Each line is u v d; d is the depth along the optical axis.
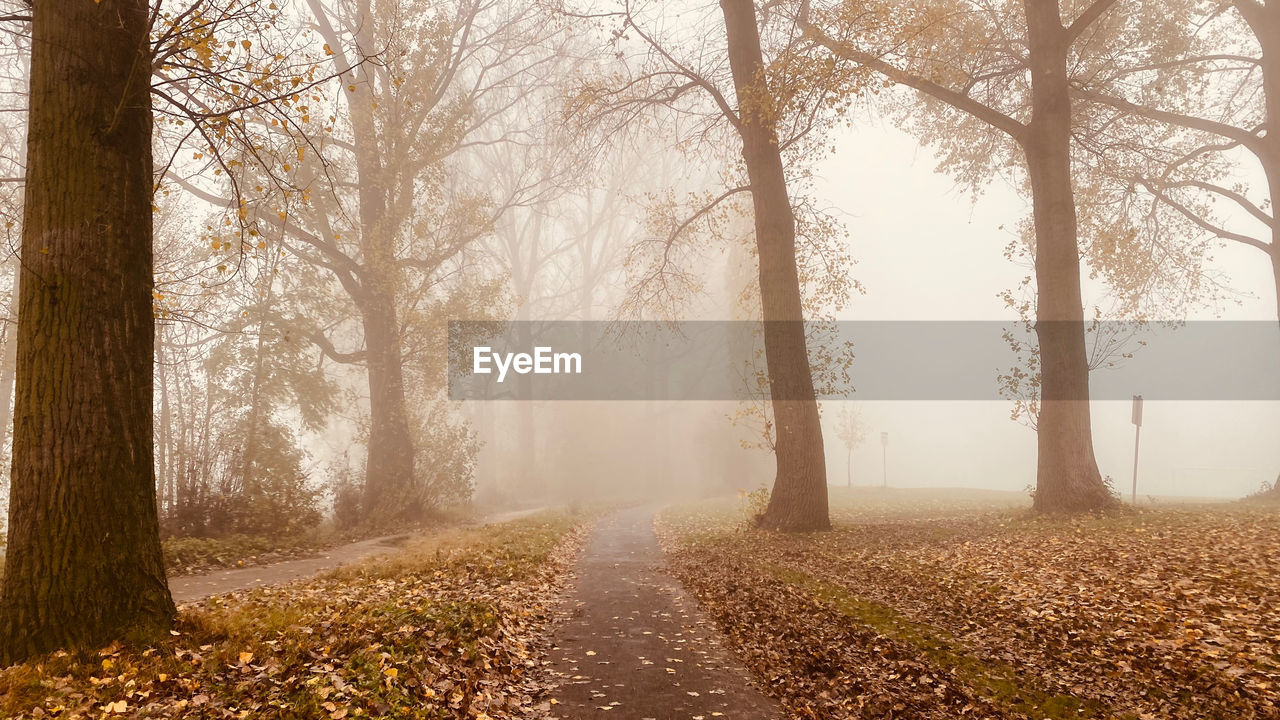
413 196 23.53
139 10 7.01
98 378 6.28
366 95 22.80
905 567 10.84
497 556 13.05
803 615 8.09
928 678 5.85
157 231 19.41
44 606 5.87
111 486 6.26
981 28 19.84
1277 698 5.00
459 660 6.00
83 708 4.64
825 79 14.13
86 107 6.43
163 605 6.55
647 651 7.02
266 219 19.94
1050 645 6.61
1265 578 8.04
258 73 8.16
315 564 13.37
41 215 6.27
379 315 23.48
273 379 20.33
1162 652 6.09
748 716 5.25
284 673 5.49
